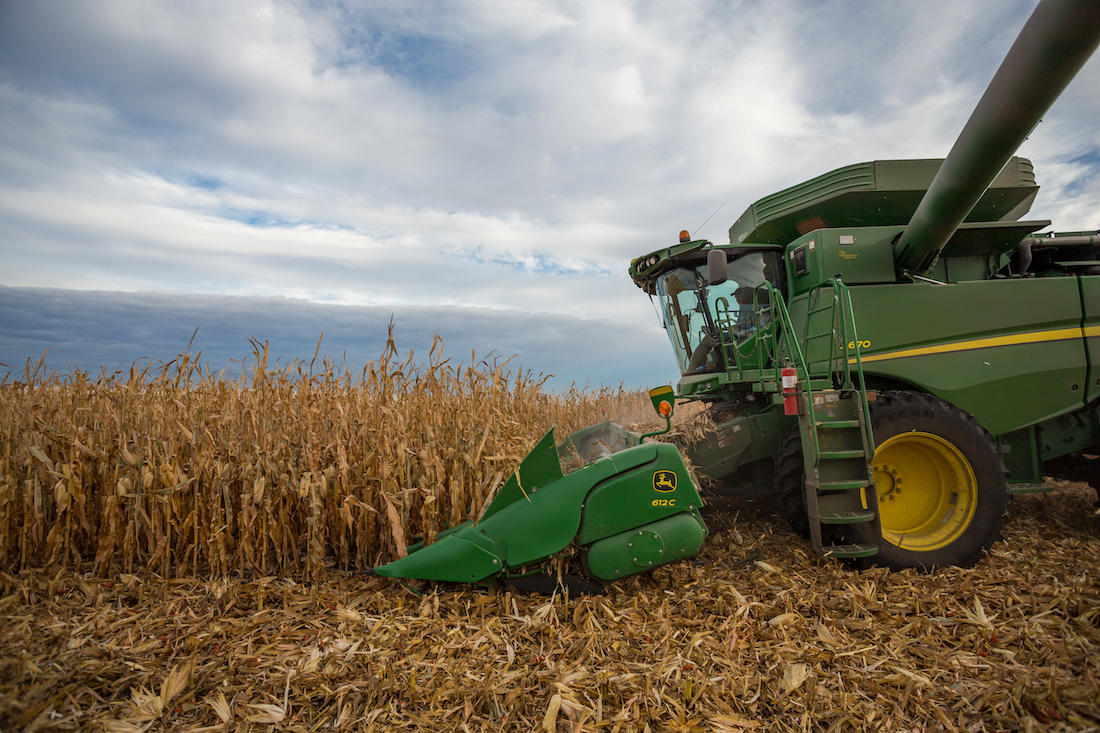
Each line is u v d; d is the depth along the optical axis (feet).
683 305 17.30
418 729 6.75
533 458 10.54
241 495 12.31
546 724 6.71
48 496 12.30
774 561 12.75
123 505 12.31
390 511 10.97
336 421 12.50
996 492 12.78
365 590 11.05
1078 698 6.77
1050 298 15.10
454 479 12.05
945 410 13.04
